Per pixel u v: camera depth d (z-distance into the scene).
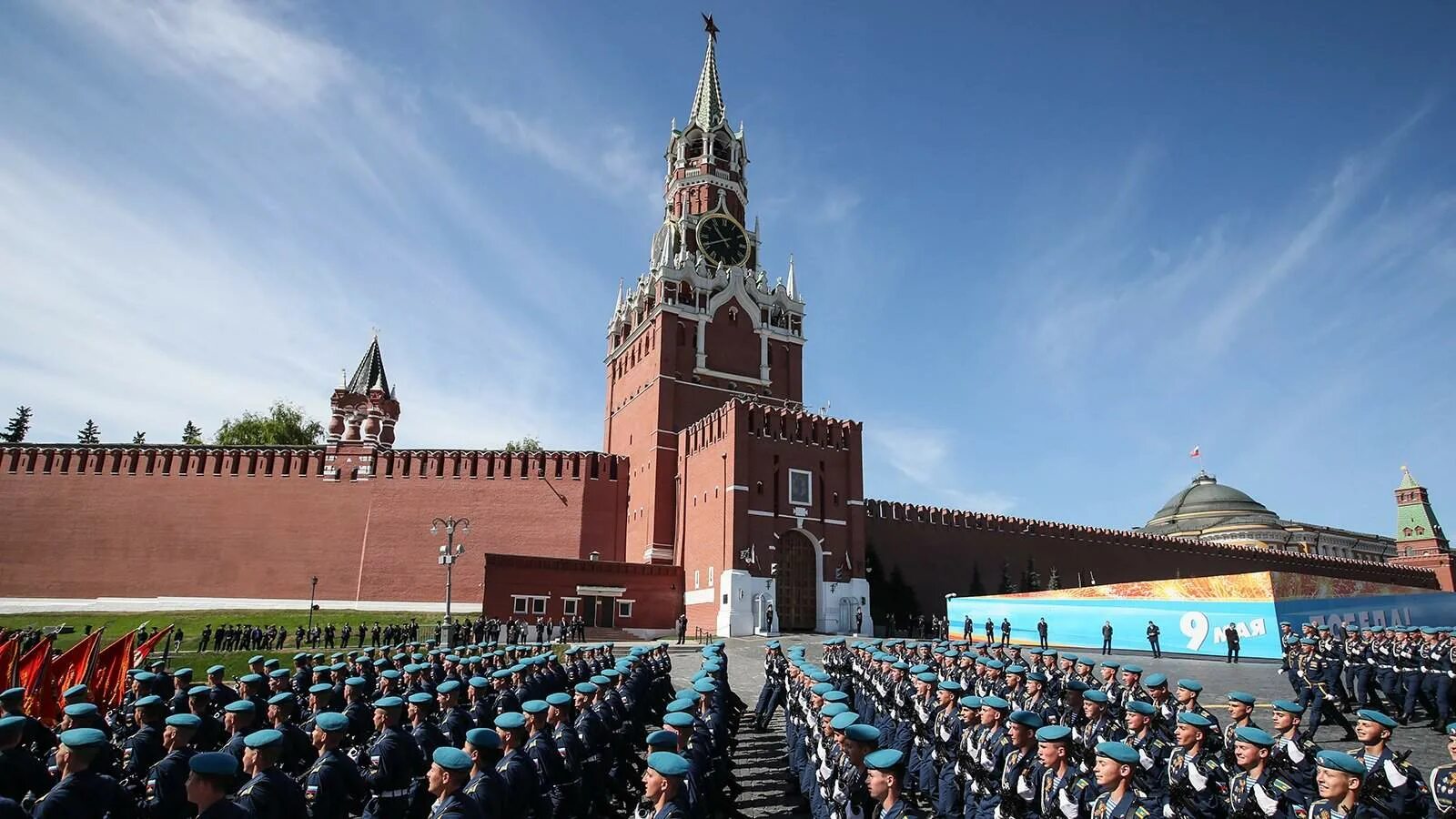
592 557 75.94
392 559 73.19
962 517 82.69
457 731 16.56
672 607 69.69
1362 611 50.59
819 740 15.26
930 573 79.00
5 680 22.94
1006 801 12.38
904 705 19.72
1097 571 89.38
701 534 69.38
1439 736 24.05
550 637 60.00
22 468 75.00
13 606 70.06
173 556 72.88
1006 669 20.47
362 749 13.99
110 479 74.81
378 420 81.38
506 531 74.62
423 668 22.17
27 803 11.82
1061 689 20.53
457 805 10.08
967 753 14.00
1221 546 99.25
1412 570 113.56
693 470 72.75
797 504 68.31
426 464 75.94
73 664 23.91
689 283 83.62
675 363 80.19
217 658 46.81
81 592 71.94
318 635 58.91
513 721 12.95
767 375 85.25
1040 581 84.56
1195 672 38.66
